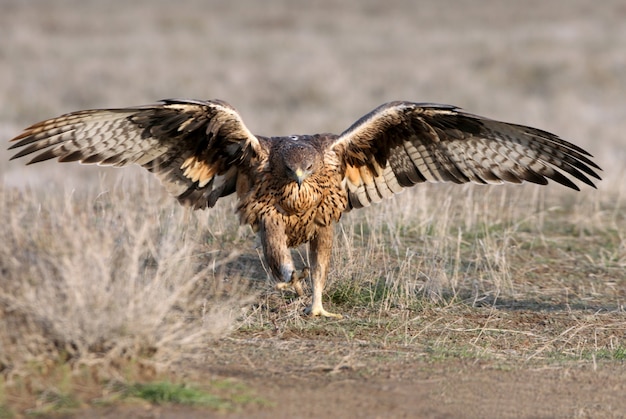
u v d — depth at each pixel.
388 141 16.19
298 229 15.66
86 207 18.83
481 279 18.66
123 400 10.57
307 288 17.36
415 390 11.94
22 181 28.48
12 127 42.00
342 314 16.16
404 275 18.11
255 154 15.41
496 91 56.72
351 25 86.31
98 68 59.25
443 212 22.00
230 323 14.12
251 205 15.48
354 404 11.23
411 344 14.36
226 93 54.28
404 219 21.41
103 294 11.55
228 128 15.07
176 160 15.82
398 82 58.50
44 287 11.70
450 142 16.27
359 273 17.73
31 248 12.43
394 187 16.81
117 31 79.38
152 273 14.39
